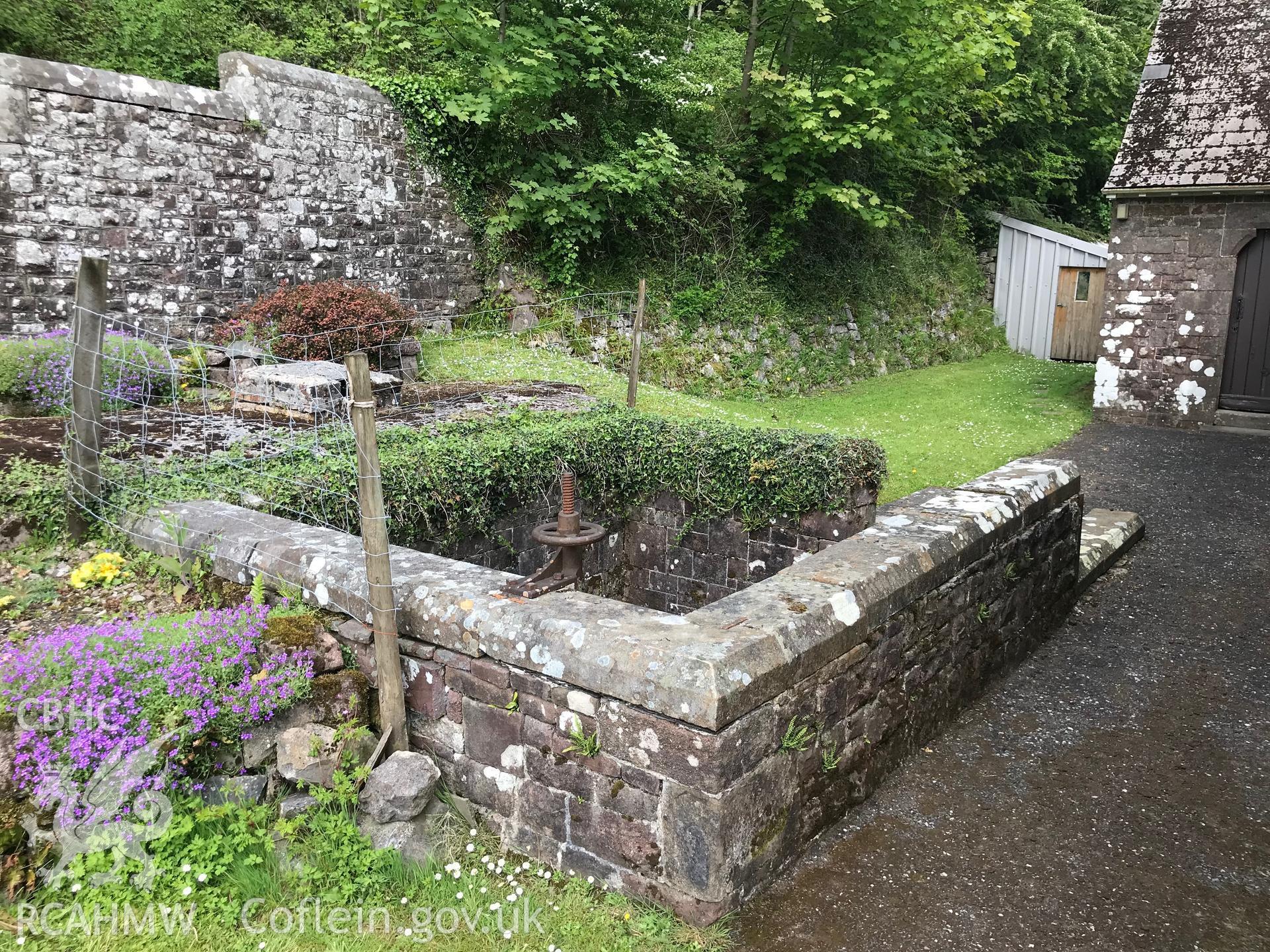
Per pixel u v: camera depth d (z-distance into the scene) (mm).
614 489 6391
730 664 2666
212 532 3924
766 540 5988
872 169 14680
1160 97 11305
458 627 3143
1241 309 10820
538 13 10812
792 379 12898
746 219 13336
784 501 5770
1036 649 5238
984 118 16578
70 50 9836
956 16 11914
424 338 10375
